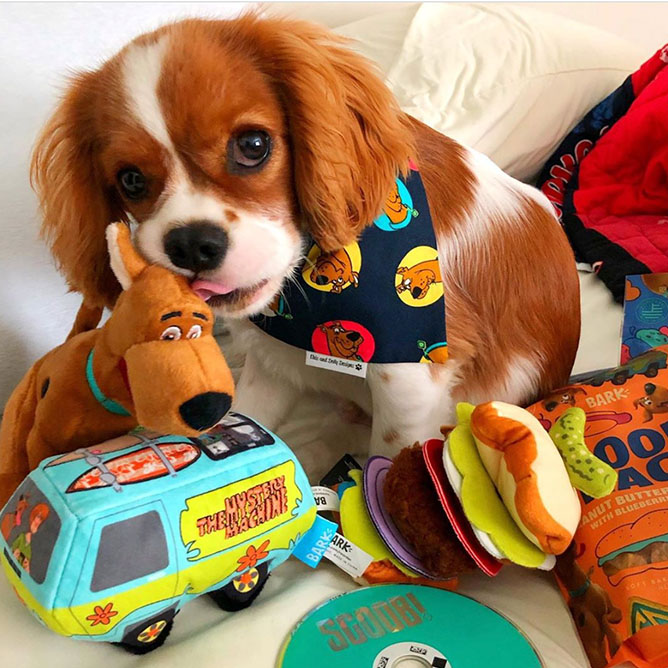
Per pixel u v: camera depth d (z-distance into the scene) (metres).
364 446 1.27
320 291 1.00
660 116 1.79
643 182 1.85
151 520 0.73
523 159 1.92
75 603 0.70
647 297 1.36
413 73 1.82
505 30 1.91
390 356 1.02
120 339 0.78
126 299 0.78
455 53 1.85
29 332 1.33
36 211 1.20
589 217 1.88
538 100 1.86
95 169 0.95
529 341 1.19
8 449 0.98
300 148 0.90
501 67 1.84
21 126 1.23
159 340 0.75
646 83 1.88
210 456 0.81
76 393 0.88
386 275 1.00
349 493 0.99
